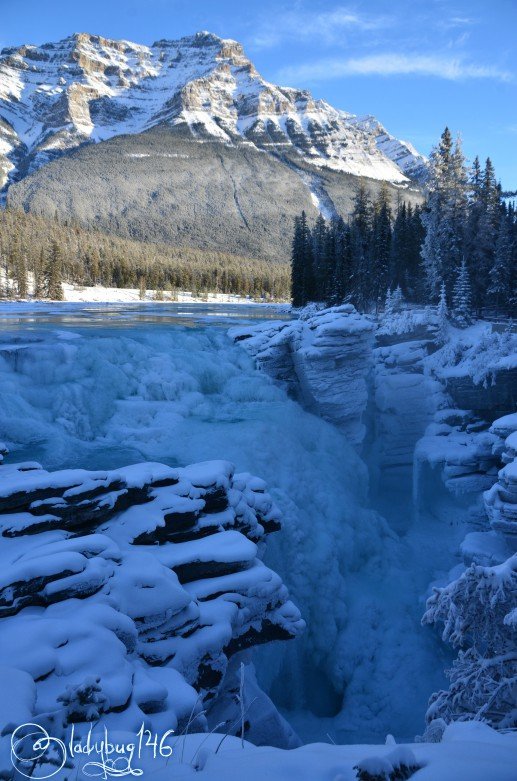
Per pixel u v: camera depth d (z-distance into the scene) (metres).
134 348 28.09
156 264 159.75
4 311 61.09
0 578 7.27
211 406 27.89
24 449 20.14
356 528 24.81
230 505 11.81
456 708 7.98
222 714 10.45
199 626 9.04
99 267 147.00
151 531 9.91
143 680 6.56
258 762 2.99
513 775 2.65
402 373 35.81
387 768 2.66
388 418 34.25
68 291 122.38
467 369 33.22
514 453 21.42
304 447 27.98
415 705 17.77
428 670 18.92
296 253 82.44
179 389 27.52
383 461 34.50
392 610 21.53
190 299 143.12
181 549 10.08
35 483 9.18
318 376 30.48
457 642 8.19
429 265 55.41
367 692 18.42
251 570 10.38
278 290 163.38
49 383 23.78
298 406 30.56
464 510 29.67
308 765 2.88
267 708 11.39
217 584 9.84
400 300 55.44
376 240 65.25
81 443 22.23
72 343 26.16
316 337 30.50
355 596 21.77
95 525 9.66
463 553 21.97
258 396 29.61
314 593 20.77
